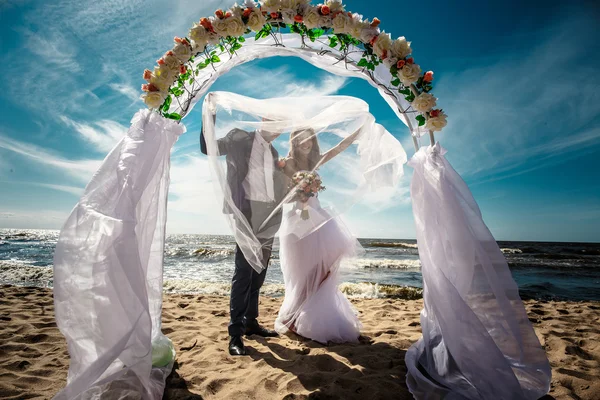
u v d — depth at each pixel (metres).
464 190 2.35
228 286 7.93
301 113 2.85
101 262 1.81
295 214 3.22
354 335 3.26
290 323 3.41
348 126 2.92
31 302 4.94
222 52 2.69
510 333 2.11
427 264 2.31
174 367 2.59
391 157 2.74
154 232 2.27
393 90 2.74
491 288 2.15
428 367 2.35
